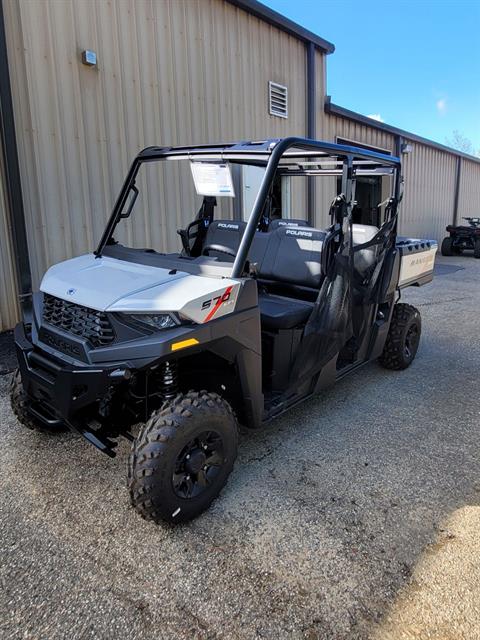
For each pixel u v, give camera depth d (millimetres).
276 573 1906
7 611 1711
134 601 1768
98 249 2980
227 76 6637
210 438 2252
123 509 2281
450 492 2453
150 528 2156
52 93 4738
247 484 2496
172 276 2375
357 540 2094
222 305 2195
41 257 4844
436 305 6836
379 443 2941
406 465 2699
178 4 5832
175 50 5875
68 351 2236
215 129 6547
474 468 2680
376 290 3598
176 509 2107
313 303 3031
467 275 9805
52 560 1955
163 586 1837
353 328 3393
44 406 2541
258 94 7223
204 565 1944
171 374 2234
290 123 7969
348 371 3482
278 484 2500
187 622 1685
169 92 5867
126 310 2102
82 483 2477
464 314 6277
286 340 2781
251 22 6926
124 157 5453
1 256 4715
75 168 5012
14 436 2914
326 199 8758
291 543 2072
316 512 2279
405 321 4027
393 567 1943
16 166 4340
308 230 3232
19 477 2518
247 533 2133
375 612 1731
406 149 11906
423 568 1938
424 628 1669
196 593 1807
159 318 2080
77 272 2604
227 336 2221
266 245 3365
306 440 2967
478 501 2383
